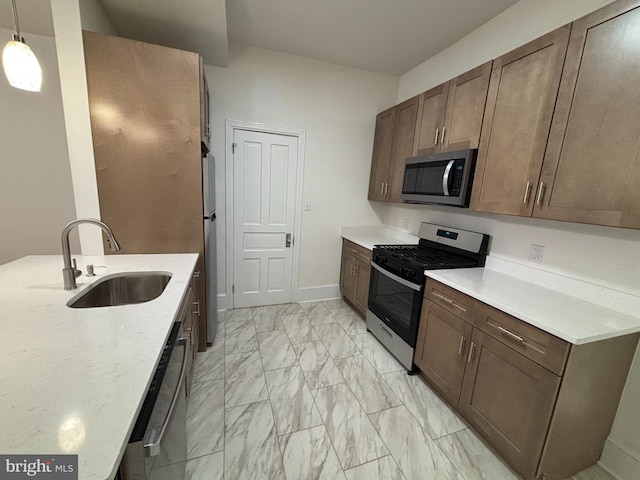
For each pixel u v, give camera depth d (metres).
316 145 3.08
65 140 2.25
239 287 3.12
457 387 1.67
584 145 1.26
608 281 1.43
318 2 2.00
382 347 2.46
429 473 1.37
